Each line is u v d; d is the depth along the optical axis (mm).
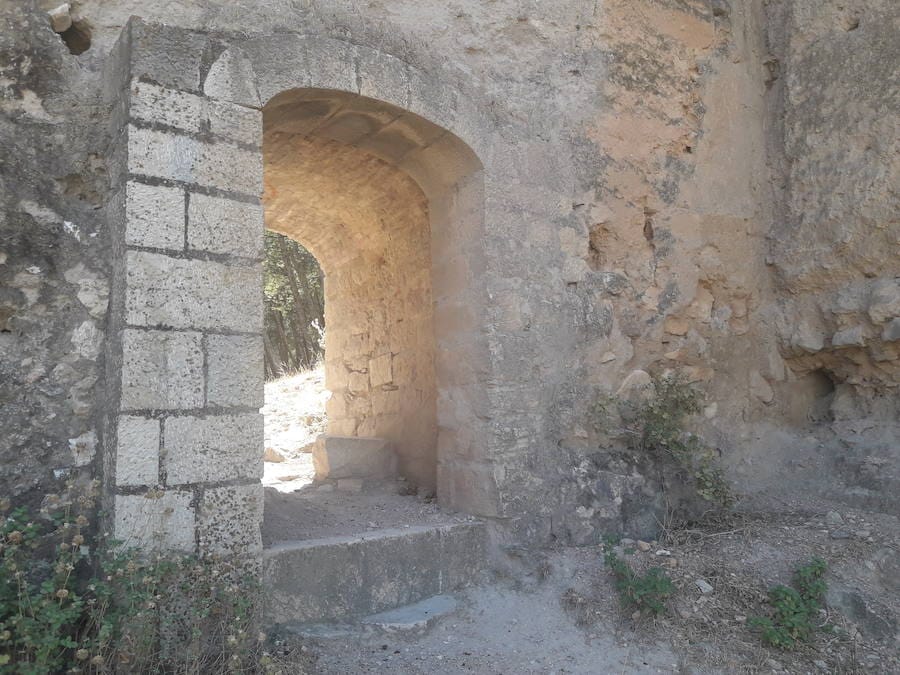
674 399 5266
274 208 6555
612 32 5332
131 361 3316
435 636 3900
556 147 5035
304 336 19281
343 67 4172
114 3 3824
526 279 4809
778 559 4473
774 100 6207
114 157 3600
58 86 3629
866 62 5629
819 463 5691
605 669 3730
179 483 3375
